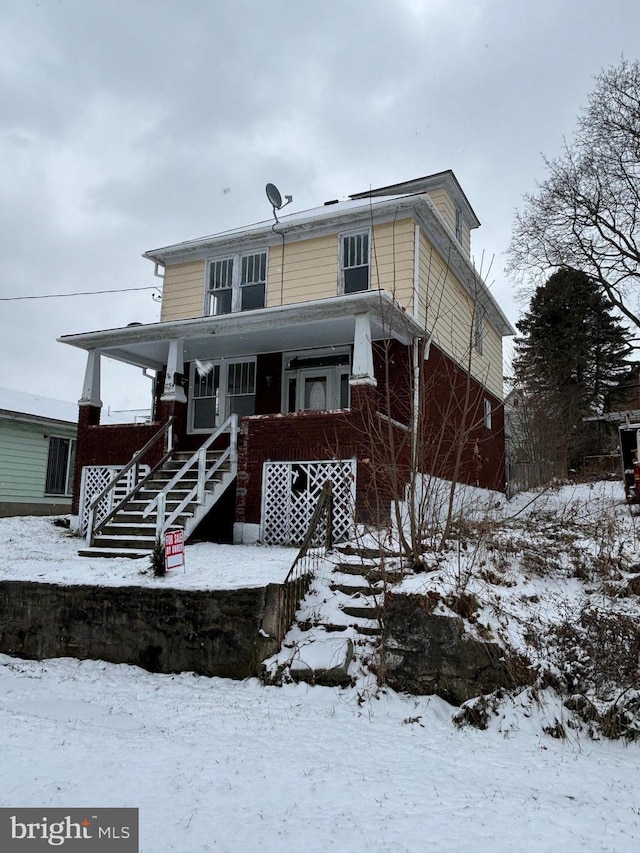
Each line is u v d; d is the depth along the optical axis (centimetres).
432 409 1396
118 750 518
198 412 1634
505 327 2120
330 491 995
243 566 875
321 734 561
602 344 3331
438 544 859
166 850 355
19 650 838
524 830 395
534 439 2448
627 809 436
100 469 1474
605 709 591
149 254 1733
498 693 610
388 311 1170
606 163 2411
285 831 382
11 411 1936
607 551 844
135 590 784
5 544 1274
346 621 736
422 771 487
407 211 1416
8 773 466
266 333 1370
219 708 629
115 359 1645
